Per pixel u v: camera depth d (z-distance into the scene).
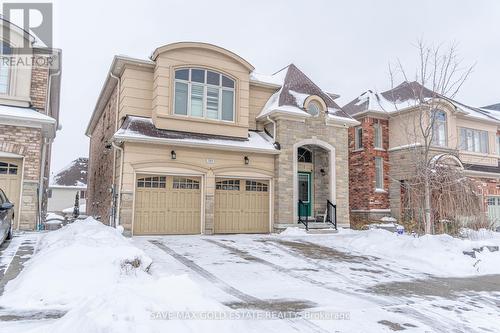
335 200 18.64
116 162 16.23
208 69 17.08
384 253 12.84
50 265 7.20
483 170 24.22
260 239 14.87
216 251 11.93
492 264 11.76
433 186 16.06
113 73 17.38
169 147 15.47
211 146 15.86
